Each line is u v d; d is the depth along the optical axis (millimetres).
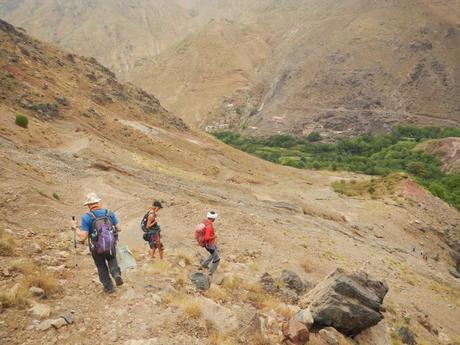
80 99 64875
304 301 10945
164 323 7574
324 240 29828
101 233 8000
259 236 20484
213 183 45844
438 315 22750
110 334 6961
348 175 100562
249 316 9117
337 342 9305
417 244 53125
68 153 35969
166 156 61062
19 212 14383
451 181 101500
